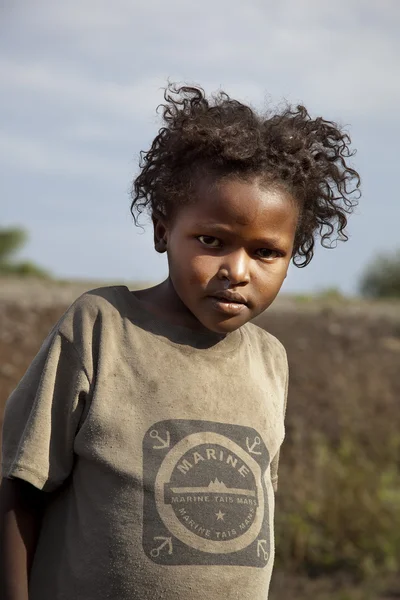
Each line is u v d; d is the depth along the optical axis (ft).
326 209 8.54
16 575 7.62
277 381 8.48
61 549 7.64
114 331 7.84
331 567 21.01
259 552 7.68
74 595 7.45
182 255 7.62
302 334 34.58
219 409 7.84
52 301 35.94
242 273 7.48
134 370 7.73
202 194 7.54
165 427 7.63
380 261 73.10
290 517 21.29
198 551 7.45
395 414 27.25
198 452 7.63
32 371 7.87
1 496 7.79
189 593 7.38
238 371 8.07
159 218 8.07
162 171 7.93
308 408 26.89
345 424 25.96
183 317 7.99
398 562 21.09
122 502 7.45
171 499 7.48
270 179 7.59
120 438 7.55
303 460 23.61
